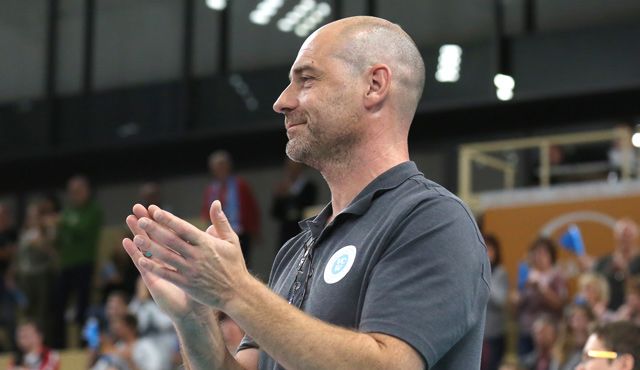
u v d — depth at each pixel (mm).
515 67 21484
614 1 21047
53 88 25016
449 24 22125
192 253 3340
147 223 3326
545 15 21531
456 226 3695
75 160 25391
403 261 3635
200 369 3838
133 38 24641
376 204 3904
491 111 21938
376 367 3395
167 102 24125
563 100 21391
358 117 3969
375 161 3988
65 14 25156
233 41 23828
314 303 3797
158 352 14141
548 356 12750
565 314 13023
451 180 22203
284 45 23359
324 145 3975
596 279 12844
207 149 24531
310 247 4055
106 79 24688
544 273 14211
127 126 24359
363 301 3689
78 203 19016
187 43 24125
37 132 24953
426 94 22031
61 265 18828
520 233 17516
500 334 14125
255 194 24000
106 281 18734
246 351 4172
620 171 18188
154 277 3689
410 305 3535
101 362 13922
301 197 17766
